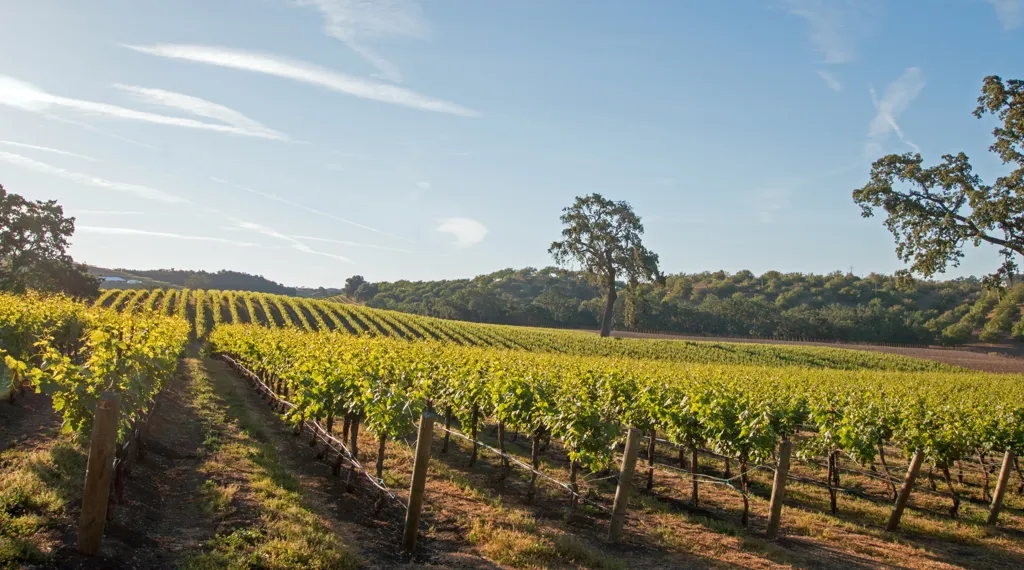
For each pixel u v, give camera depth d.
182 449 10.70
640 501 10.42
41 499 6.22
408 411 9.02
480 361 17.41
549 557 6.98
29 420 10.74
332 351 15.85
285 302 66.81
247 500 7.83
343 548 6.52
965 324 86.25
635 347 53.75
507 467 11.44
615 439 8.90
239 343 24.81
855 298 127.06
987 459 16.20
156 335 12.62
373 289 142.12
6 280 50.91
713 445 10.84
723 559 7.61
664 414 11.66
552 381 13.98
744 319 94.62
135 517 6.78
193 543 6.30
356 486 9.75
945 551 8.84
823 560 7.95
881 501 11.97
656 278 60.44
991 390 25.97
